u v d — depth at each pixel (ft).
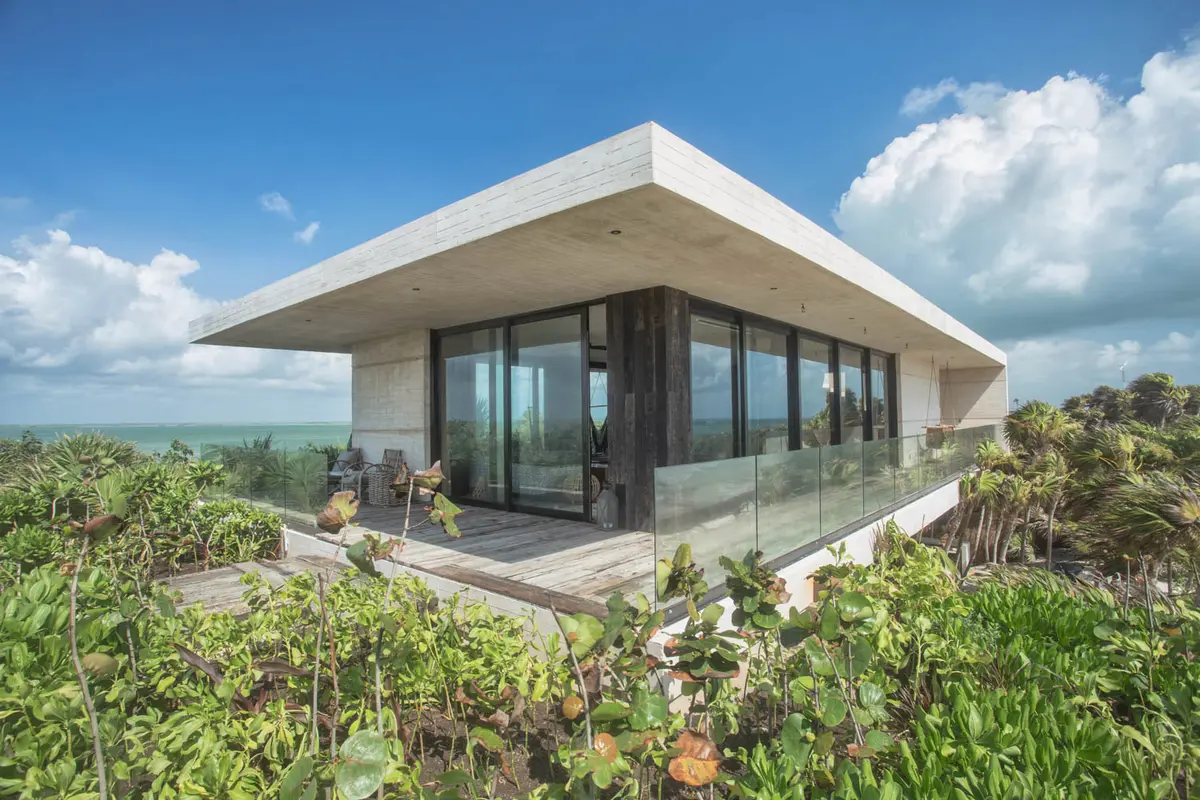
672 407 20.42
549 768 8.23
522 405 25.20
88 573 8.32
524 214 13.41
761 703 10.16
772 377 28.58
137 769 5.08
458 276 18.49
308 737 6.50
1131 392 91.20
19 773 4.66
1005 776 5.87
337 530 6.21
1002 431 48.01
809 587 15.38
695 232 14.21
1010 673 9.12
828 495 18.13
